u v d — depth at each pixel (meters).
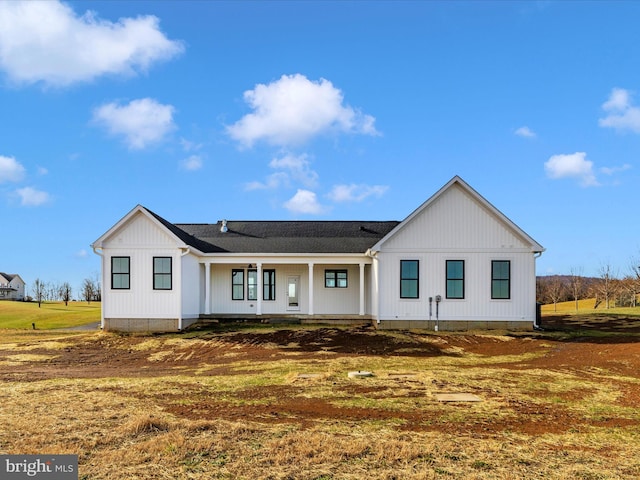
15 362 16.56
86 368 15.27
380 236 28.62
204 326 24.55
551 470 6.32
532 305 23.25
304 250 26.53
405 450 6.85
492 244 23.44
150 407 9.27
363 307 25.73
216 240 28.03
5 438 7.34
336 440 7.29
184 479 5.94
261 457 6.63
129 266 23.34
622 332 22.80
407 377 12.48
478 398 10.17
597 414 9.06
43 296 78.81
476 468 6.35
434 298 23.34
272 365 14.84
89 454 6.73
